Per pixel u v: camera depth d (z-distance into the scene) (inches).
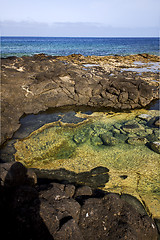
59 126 360.2
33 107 428.8
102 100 478.6
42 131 339.3
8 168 174.2
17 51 1558.8
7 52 1446.9
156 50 1882.4
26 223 131.0
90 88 491.2
